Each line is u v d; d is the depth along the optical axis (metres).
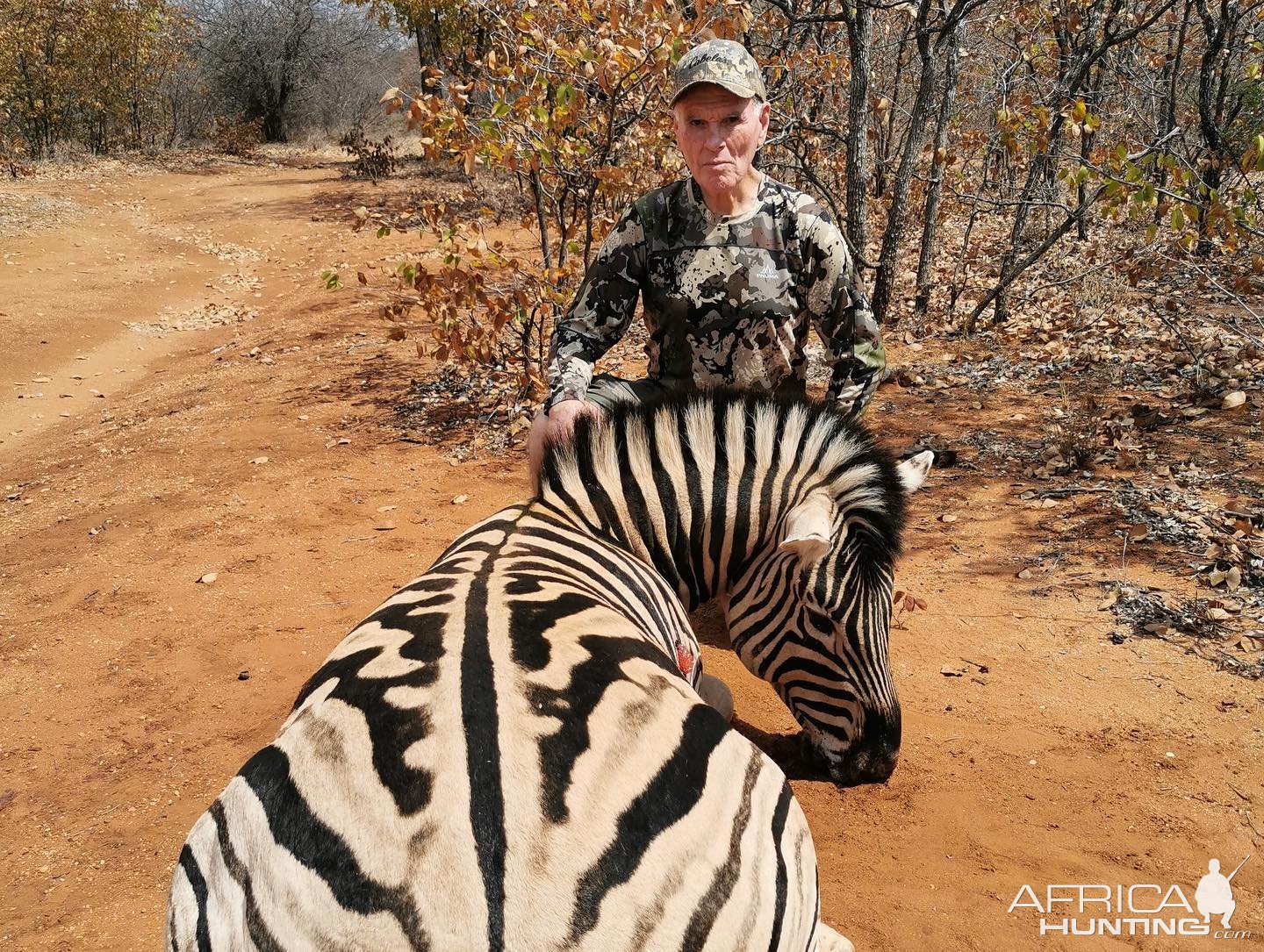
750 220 2.97
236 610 4.73
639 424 2.58
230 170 22.86
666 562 2.61
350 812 1.46
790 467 2.60
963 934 2.60
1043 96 9.05
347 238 16.05
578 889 1.38
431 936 1.32
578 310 3.13
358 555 5.20
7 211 17.00
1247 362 6.62
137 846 3.19
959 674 3.79
